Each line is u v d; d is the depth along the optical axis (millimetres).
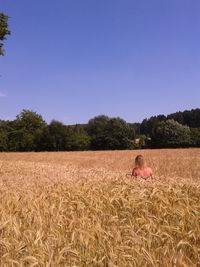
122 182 7180
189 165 28000
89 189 6793
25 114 100312
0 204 5918
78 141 92062
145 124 166125
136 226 5062
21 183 11945
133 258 3875
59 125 93188
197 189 6695
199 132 92188
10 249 4102
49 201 6281
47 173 17688
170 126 92750
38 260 3764
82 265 3883
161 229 4891
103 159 39500
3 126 100938
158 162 31250
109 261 3820
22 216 5461
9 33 30703
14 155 53625
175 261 3811
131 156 43594
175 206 5691
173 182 7082
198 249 4273
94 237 4340
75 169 19484
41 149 92750
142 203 5738
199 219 5105
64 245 4223
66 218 5105
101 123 109312
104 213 5465
